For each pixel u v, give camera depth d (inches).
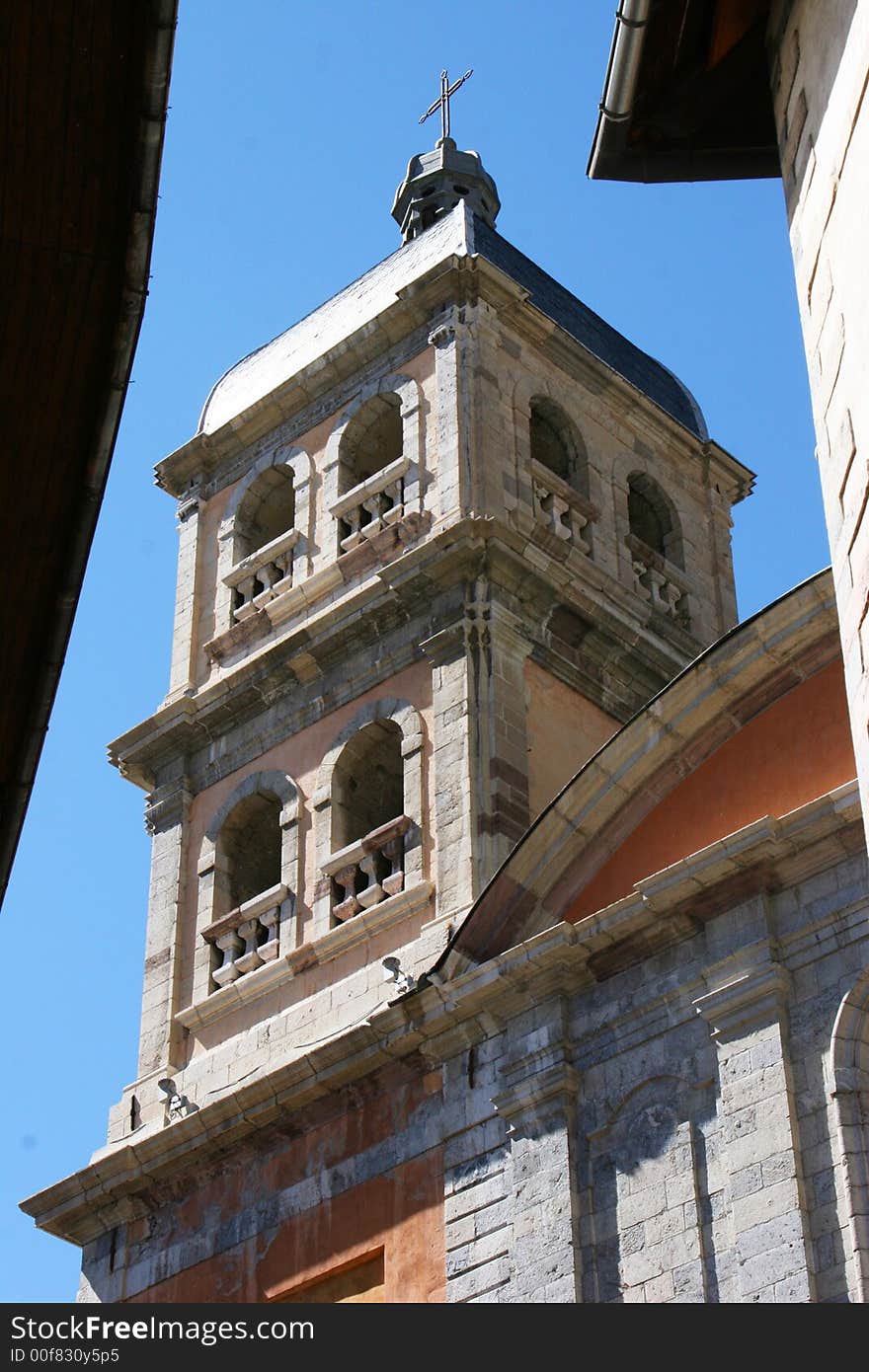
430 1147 1357.0
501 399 1753.2
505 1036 1349.7
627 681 1667.1
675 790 1366.9
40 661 848.9
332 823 1604.3
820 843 1254.9
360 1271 1365.7
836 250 718.5
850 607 692.1
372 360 1828.2
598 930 1312.7
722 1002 1242.0
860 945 1216.8
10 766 872.3
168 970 1631.4
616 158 866.8
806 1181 1164.5
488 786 1518.2
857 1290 1112.2
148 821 1727.4
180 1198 1483.8
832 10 736.3
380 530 1708.9
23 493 812.6
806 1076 1197.1
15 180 745.0
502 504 1678.2
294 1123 1440.7
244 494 1865.2
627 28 798.5
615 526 1788.9
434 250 1863.9
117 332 770.2
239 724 1715.1
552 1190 1262.3
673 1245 1199.6
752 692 1348.4
